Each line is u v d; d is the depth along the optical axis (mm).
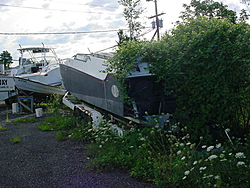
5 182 4637
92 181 4629
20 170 5215
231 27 5766
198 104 6016
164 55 6316
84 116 9430
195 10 14406
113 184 4492
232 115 5996
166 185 4293
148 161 5176
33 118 11125
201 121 5961
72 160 5766
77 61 10031
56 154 6234
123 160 5340
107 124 7199
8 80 15820
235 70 5410
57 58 19672
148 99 6664
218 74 5500
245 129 6402
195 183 4062
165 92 6203
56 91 16000
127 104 6746
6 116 12461
